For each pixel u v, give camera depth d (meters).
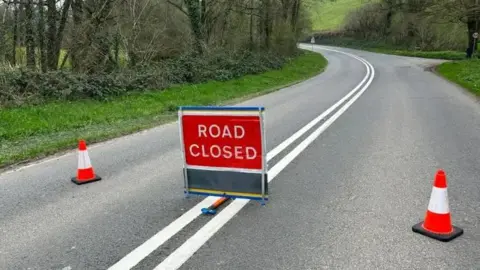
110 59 18.31
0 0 15.74
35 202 5.29
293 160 6.94
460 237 4.04
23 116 10.70
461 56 39.88
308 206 4.90
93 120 11.40
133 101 14.40
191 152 5.23
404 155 7.18
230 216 4.65
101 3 17.78
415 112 12.03
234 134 4.96
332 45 73.75
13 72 12.70
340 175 6.09
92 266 3.64
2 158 7.34
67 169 6.84
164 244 4.01
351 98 15.77
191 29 24.52
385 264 3.57
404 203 4.93
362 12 67.25
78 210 4.97
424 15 33.69
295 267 3.55
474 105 13.27
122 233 4.28
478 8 27.27
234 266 3.58
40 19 16.34
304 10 48.09
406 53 47.69
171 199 5.27
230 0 27.45
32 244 4.10
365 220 4.46
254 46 33.34
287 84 22.91
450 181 5.72
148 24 23.23
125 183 6.00
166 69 18.83
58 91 13.08
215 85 20.06
